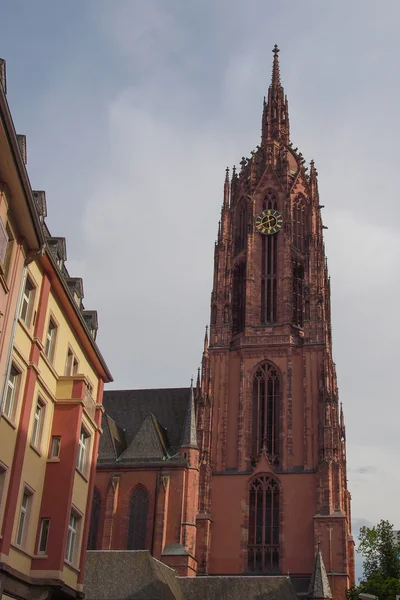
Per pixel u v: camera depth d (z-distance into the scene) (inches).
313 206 5093.5
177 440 4564.5
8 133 1389.0
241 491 4227.4
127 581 3262.8
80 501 2118.6
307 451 4232.3
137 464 4286.4
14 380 1772.9
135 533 4141.2
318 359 4463.6
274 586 3523.6
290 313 4677.7
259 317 4734.3
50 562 1850.4
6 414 1718.8
